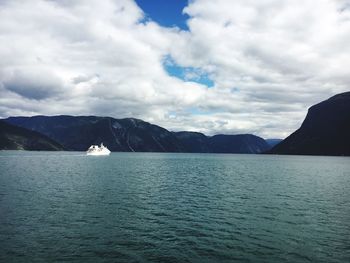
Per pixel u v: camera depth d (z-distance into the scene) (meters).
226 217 41.84
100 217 40.81
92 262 25.66
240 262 26.23
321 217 42.12
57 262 25.47
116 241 31.12
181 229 35.78
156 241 31.34
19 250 27.91
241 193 63.22
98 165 154.88
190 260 26.50
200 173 114.25
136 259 26.53
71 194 58.66
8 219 38.44
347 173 116.50
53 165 148.88
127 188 68.56
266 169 139.88
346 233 34.53
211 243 30.92
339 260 26.64
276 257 27.30
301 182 84.44
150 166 155.50
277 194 62.06
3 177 87.69
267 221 39.78
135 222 38.66
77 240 31.12
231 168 146.50
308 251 28.81
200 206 49.19
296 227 36.97
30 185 70.56
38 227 35.25
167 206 48.88
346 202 53.28
